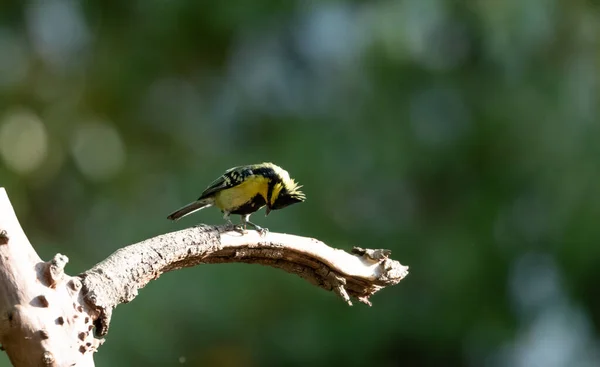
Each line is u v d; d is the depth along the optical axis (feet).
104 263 17.28
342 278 21.68
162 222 55.67
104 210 60.95
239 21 57.00
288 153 53.62
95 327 16.90
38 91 63.98
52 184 62.75
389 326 52.24
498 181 53.62
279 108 58.49
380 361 52.80
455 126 54.75
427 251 53.57
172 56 60.90
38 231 61.72
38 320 15.60
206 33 59.06
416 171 53.93
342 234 52.21
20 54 62.95
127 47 61.31
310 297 51.37
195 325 49.29
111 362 46.96
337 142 53.98
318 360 51.34
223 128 60.03
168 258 18.30
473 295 53.11
